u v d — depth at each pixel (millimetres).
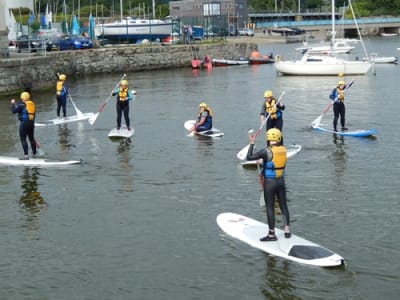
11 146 19766
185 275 9656
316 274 9531
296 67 46188
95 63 51969
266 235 11000
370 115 25125
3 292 9219
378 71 48750
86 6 115500
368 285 9172
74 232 11617
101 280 9570
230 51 63594
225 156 17672
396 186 14172
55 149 19156
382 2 137500
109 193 14117
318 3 156500
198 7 106000
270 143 10391
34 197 13883
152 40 68562
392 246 10586
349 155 17516
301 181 14805
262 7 149375
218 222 11773
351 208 12641
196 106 29203
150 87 39594
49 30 59031
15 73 34531
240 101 31000
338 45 76562
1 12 36094
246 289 9125
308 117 24969
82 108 29609
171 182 14945
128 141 20281
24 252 10688
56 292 9195
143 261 10227
